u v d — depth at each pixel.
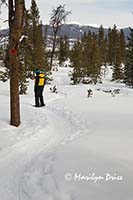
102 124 12.30
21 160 8.03
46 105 18.28
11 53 11.38
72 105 18.42
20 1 10.67
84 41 50.12
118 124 12.27
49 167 7.11
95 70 40.38
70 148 8.58
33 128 11.34
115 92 29.12
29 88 27.12
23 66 24.19
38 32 34.12
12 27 10.98
